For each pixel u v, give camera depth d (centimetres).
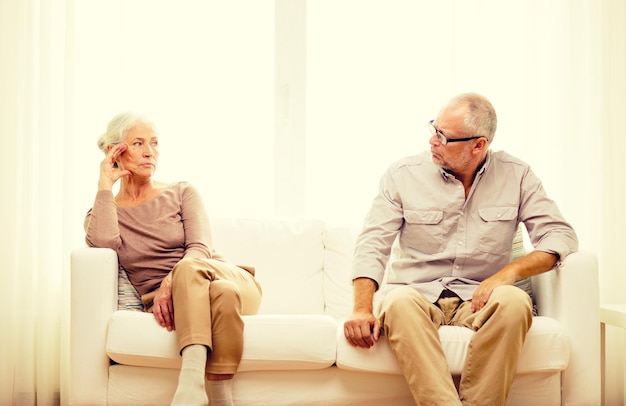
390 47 340
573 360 239
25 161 317
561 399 239
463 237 255
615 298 324
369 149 338
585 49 329
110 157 260
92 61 326
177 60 337
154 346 229
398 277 260
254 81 342
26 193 317
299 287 296
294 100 344
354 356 230
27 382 316
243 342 230
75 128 321
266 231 303
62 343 315
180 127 335
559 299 242
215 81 339
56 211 324
